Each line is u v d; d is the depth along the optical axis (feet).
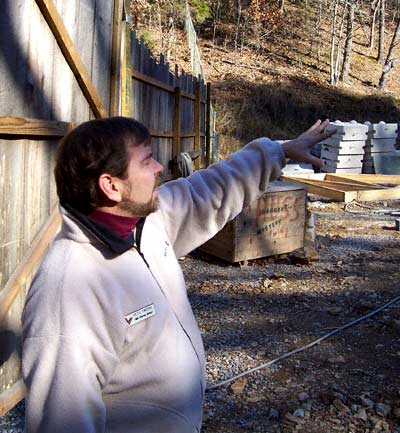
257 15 86.07
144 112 26.99
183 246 6.96
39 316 4.78
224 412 12.75
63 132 12.80
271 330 17.34
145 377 5.17
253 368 14.79
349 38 81.66
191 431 5.51
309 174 42.83
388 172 48.75
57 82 12.66
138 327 5.12
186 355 5.56
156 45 74.38
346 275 22.81
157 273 5.68
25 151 11.54
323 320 18.17
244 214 23.17
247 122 65.98
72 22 13.19
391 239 28.78
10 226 11.09
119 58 16.15
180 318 5.81
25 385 4.79
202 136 42.57
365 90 81.51
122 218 5.24
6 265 11.00
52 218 12.87
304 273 23.00
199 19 84.89
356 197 35.27
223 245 23.71
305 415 12.57
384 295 20.54
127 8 16.69
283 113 70.28
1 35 10.25
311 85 77.77
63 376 4.64
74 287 4.85
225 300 19.84
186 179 7.12
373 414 12.67
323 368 14.88
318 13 93.04
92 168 5.02
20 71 11.01
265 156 7.13
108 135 5.08
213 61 78.43
